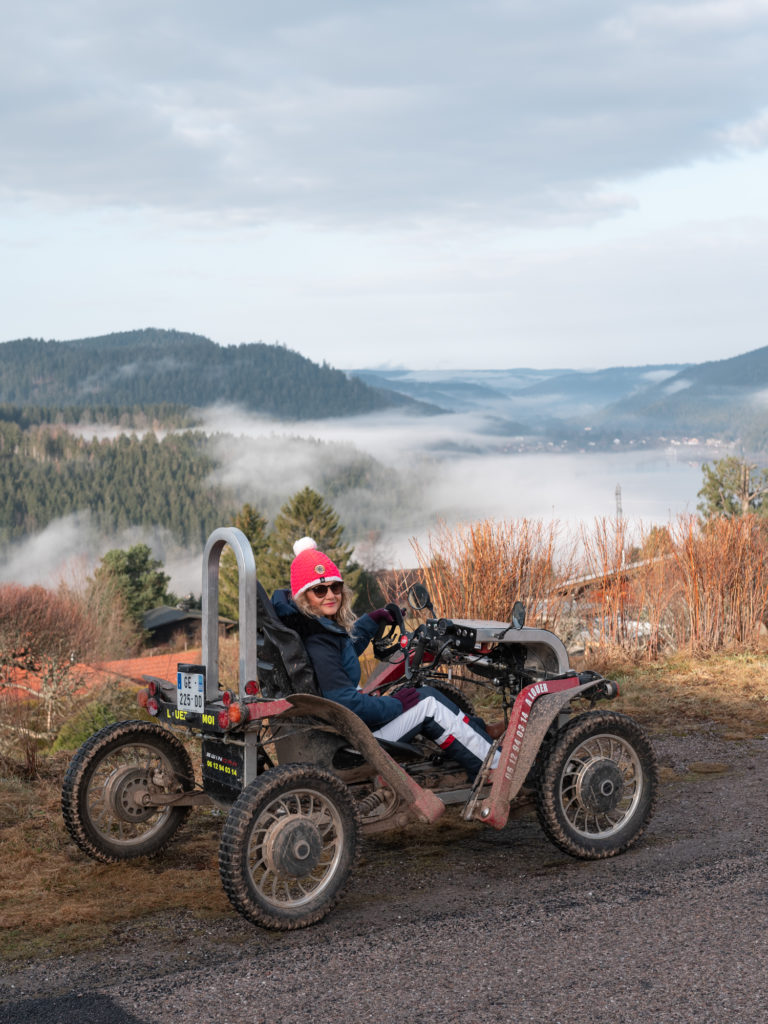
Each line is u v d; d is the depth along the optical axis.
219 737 4.65
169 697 5.03
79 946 4.04
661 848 5.09
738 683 9.61
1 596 25.06
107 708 14.60
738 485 43.72
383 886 4.72
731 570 11.68
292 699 4.38
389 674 5.46
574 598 11.23
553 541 10.59
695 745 7.45
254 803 4.13
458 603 9.91
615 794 4.98
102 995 3.56
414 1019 3.28
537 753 5.05
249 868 4.09
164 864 5.11
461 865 5.00
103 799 5.10
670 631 11.66
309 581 4.54
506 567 10.17
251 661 4.43
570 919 4.11
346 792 4.37
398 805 4.72
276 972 3.71
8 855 5.22
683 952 3.70
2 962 3.89
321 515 72.31
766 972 3.49
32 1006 3.49
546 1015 3.26
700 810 5.77
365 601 50.75
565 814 4.92
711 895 4.30
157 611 67.25
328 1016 3.33
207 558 4.67
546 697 4.96
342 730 4.59
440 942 3.93
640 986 3.44
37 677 20.91
